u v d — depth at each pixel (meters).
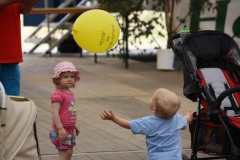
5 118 5.69
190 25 16.14
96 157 8.50
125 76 15.48
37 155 5.97
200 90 7.57
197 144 7.89
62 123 7.17
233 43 8.48
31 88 13.65
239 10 15.70
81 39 7.77
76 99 12.59
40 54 19.34
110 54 19.44
